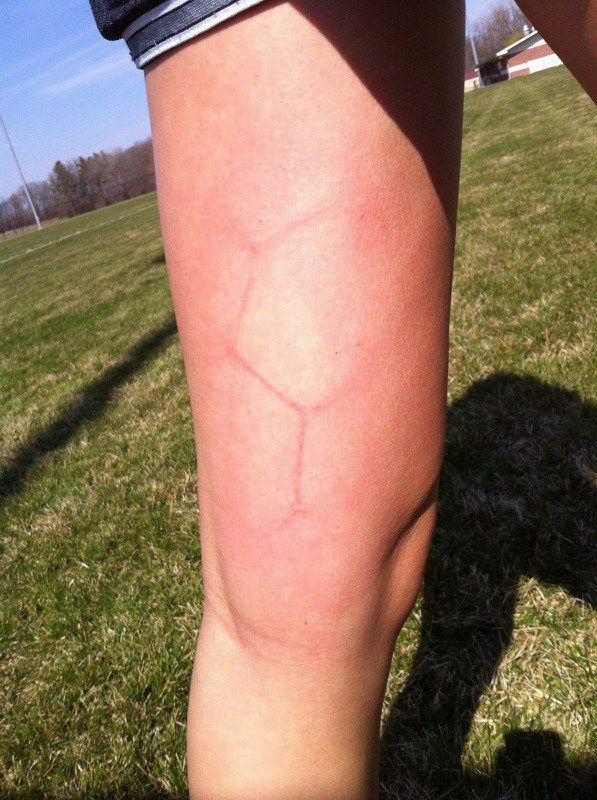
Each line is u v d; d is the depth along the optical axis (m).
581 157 8.24
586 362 2.87
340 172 0.55
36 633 2.22
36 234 35.84
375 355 0.58
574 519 2.02
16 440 4.17
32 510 3.12
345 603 0.60
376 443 0.59
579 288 3.79
